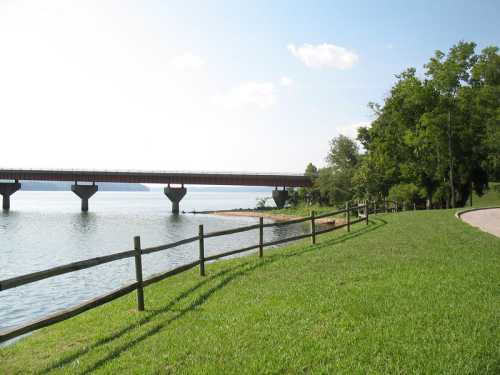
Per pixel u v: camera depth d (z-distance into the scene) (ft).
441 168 141.79
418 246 46.52
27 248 112.06
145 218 242.58
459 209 109.81
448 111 138.51
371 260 39.63
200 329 23.02
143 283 28.71
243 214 271.28
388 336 20.13
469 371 16.38
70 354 21.29
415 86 141.90
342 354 18.52
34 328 19.24
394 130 155.43
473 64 141.49
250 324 23.09
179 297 30.89
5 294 57.47
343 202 220.84
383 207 123.85
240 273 38.19
